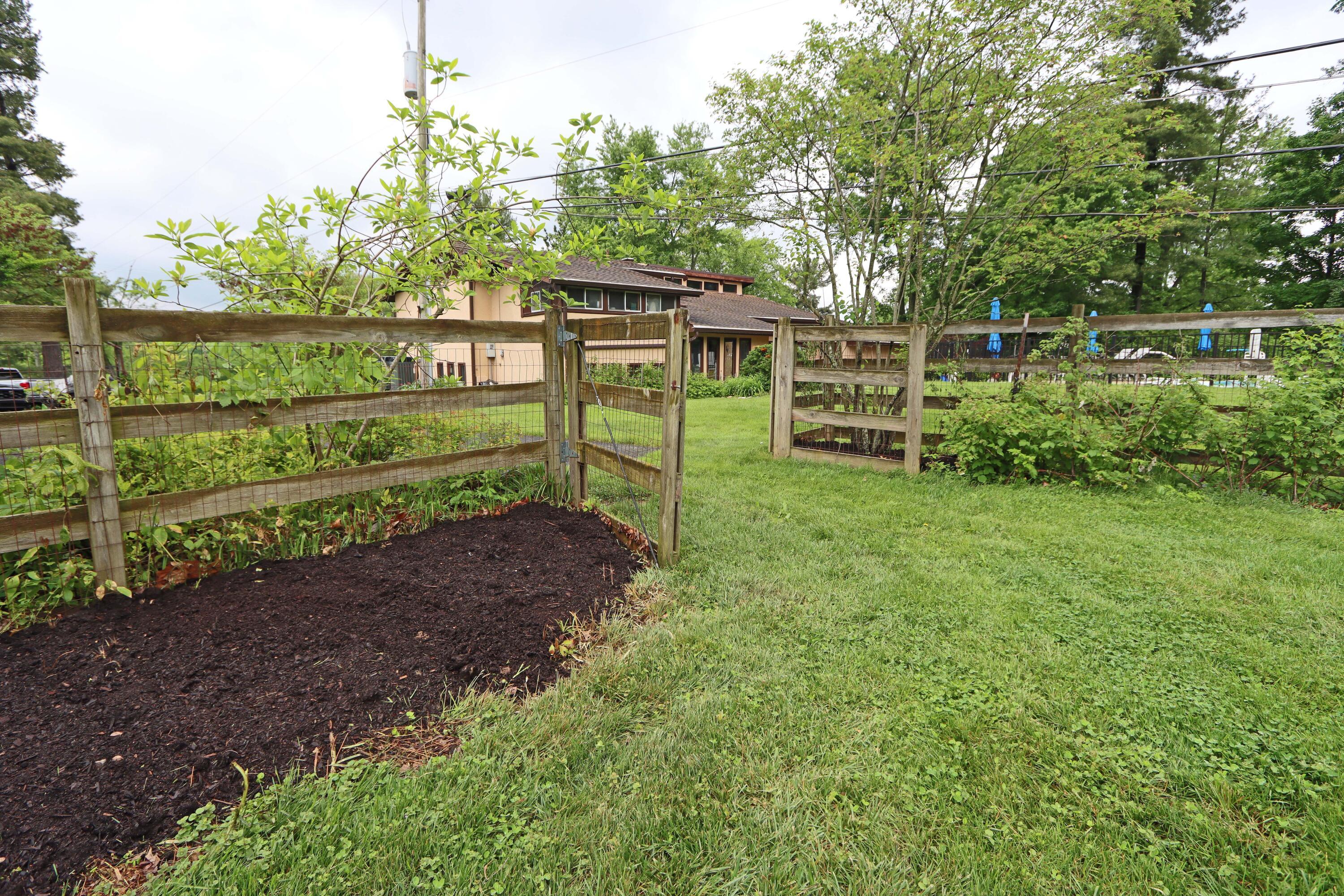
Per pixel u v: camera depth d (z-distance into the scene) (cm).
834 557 394
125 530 294
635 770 197
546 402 470
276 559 345
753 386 2109
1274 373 559
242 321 323
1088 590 344
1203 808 185
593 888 154
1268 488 554
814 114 739
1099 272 2380
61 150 2780
